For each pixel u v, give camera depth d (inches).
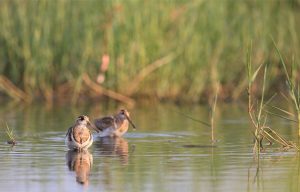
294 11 913.5
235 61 903.1
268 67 901.2
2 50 896.9
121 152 557.0
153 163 511.8
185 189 436.5
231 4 898.7
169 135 637.3
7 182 457.7
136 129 677.9
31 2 885.2
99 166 503.2
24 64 896.9
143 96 890.7
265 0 904.9
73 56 889.5
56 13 883.4
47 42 887.1
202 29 881.5
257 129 557.3
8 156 538.9
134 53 879.7
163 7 872.3
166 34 881.5
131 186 444.5
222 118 745.6
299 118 577.3
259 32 897.5
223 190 434.6
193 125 698.8
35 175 476.1
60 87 902.4
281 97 904.9
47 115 770.8
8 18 892.0
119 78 885.8
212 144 585.9
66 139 567.5
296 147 564.7
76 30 882.1
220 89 898.7
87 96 897.5
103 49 877.8
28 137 622.5
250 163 509.7
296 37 899.4
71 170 490.6
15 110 814.5
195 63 887.1
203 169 490.6
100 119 647.8
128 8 866.8
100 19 874.1
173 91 894.4
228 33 898.1
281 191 432.5
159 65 882.1
